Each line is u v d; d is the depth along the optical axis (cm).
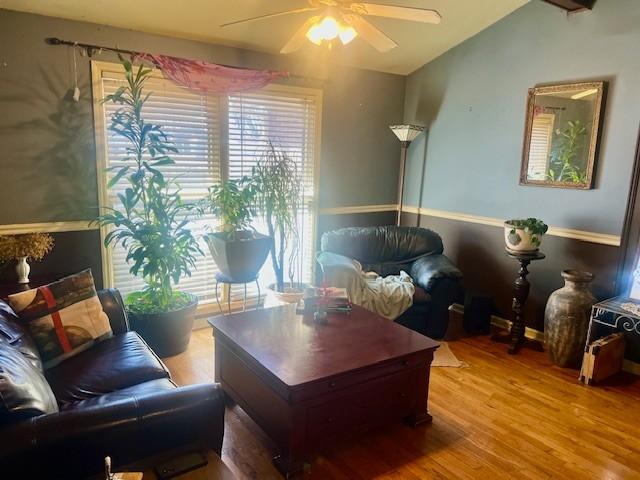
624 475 228
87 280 259
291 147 439
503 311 424
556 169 370
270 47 401
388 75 486
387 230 445
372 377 236
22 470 141
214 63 386
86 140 340
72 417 150
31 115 318
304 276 473
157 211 322
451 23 397
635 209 326
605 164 341
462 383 315
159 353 338
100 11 321
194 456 150
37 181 326
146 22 341
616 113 333
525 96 387
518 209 403
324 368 224
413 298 373
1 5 297
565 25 356
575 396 302
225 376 274
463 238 455
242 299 438
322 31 254
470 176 441
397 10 243
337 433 232
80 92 332
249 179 376
